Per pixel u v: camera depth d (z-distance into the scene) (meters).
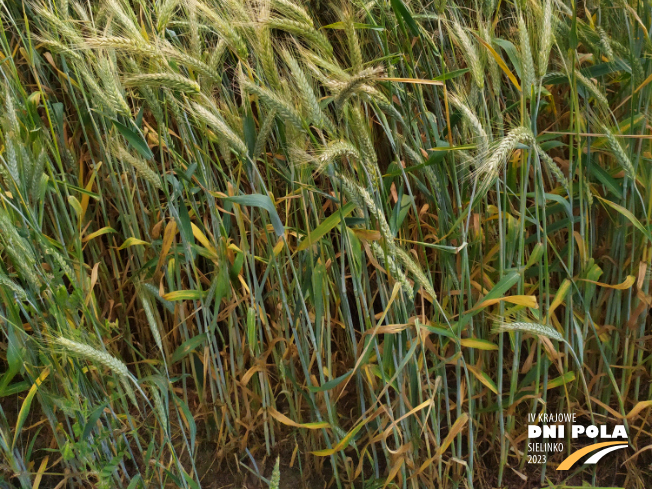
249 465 1.48
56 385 1.32
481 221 1.32
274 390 1.55
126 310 1.52
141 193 1.55
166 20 1.19
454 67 1.36
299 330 1.42
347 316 1.29
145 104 1.45
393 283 1.28
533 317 1.34
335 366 1.45
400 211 1.24
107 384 1.42
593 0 1.39
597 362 1.47
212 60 1.25
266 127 1.22
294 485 1.45
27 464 1.38
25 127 1.28
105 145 1.51
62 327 1.20
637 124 1.32
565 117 1.50
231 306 1.38
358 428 1.25
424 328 1.21
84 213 1.46
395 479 1.37
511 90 1.43
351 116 1.14
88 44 1.12
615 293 1.40
